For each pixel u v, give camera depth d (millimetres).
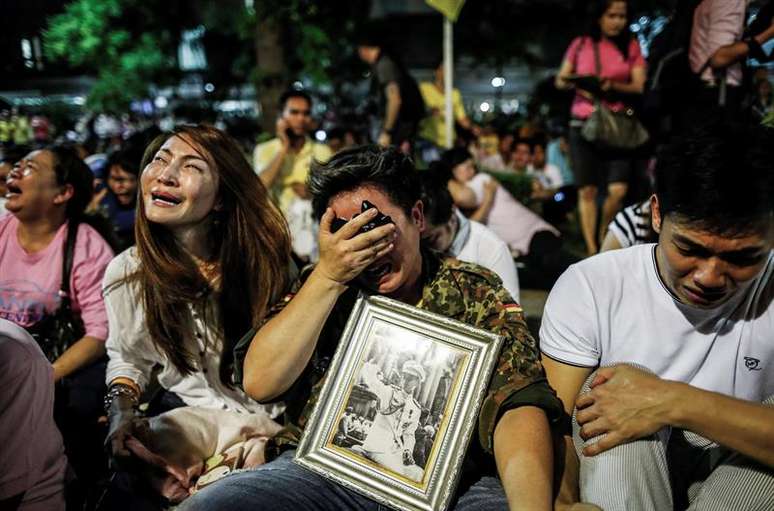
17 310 2977
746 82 3742
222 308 2477
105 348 2963
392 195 1942
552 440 1810
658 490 1713
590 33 5078
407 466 1829
